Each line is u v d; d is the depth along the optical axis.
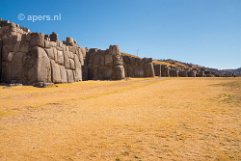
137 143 8.58
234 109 14.16
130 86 32.91
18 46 33.53
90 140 9.09
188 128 10.43
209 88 27.03
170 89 28.38
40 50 32.47
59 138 9.43
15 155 7.61
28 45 32.97
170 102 18.11
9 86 27.75
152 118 12.76
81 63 47.31
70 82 38.78
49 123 12.12
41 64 32.00
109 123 11.85
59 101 18.81
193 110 14.57
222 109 14.40
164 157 7.15
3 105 16.81
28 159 7.26
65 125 11.64
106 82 39.75
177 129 10.33
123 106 16.91
